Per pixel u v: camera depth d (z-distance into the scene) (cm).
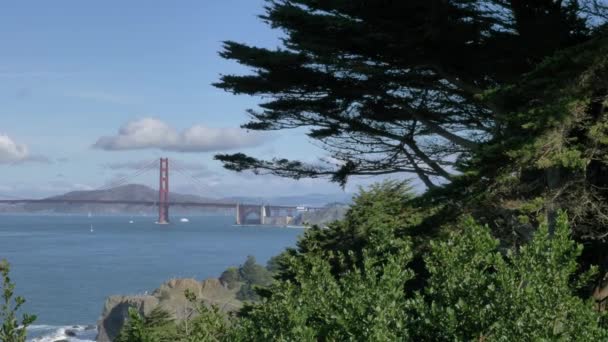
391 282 641
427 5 1408
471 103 1633
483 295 590
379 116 1688
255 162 1759
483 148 1170
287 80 1590
